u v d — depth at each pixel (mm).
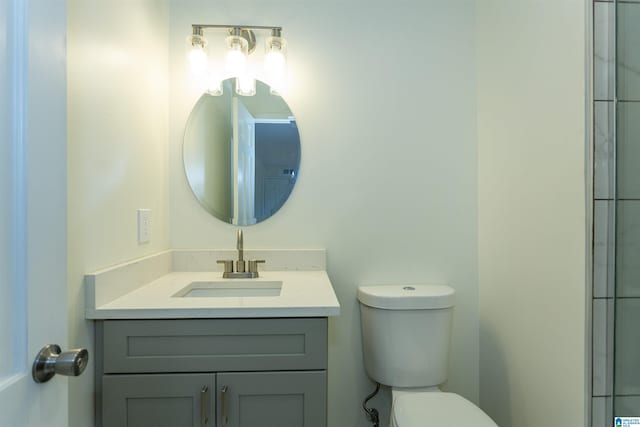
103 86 984
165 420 946
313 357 974
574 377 998
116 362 939
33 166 494
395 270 1535
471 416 1065
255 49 1525
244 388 958
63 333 563
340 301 1521
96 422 940
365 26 1533
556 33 1060
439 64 1532
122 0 1097
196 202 1509
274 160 1523
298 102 1527
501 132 1369
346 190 1528
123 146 1104
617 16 930
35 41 499
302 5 1521
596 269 943
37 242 502
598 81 938
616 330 944
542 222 1135
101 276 945
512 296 1304
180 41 1506
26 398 473
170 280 1305
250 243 1518
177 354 951
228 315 950
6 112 456
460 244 1537
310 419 970
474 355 1541
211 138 1517
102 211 984
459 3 1530
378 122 1535
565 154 1029
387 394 1514
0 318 444
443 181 1533
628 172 938
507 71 1322
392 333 1339
